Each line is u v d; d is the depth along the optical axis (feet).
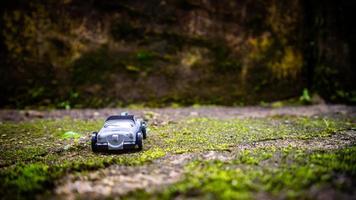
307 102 72.54
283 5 78.23
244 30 77.61
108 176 22.25
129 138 29.35
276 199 17.61
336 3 77.92
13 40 72.84
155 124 45.34
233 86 74.74
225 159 24.89
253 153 26.76
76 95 70.90
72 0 75.31
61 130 42.75
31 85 71.10
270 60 76.54
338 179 19.76
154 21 76.69
